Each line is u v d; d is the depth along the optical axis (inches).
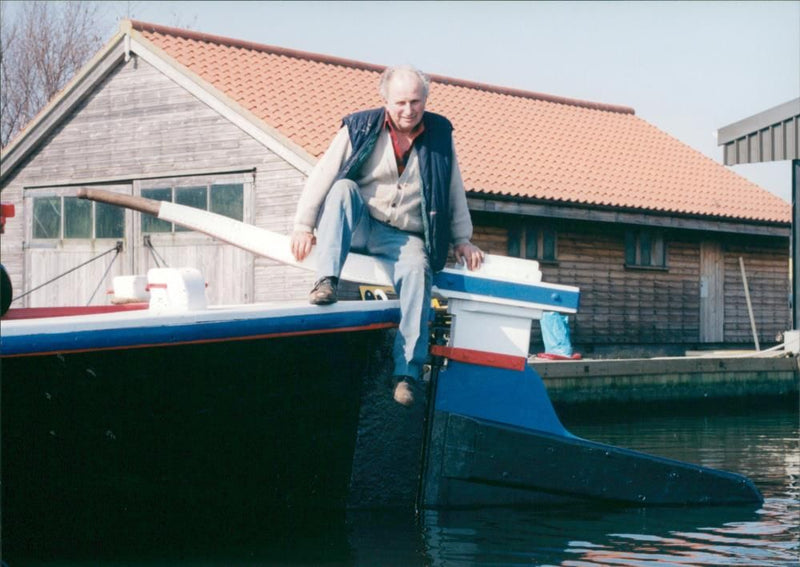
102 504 209.2
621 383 593.0
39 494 200.4
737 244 864.9
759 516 255.6
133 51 743.1
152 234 725.9
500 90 893.2
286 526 232.2
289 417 227.1
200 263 699.4
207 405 213.9
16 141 799.1
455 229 240.2
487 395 249.1
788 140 647.8
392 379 241.6
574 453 255.4
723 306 852.0
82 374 193.6
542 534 228.7
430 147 227.0
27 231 798.5
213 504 224.1
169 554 207.2
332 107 714.2
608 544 220.8
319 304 219.3
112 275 748.6
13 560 199.8
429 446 246.1
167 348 202.8
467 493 249.4
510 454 249.6
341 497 240.4
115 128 757.3
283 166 663.1
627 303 792.9
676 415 610.2
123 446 206.2
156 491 214.8
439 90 840.9
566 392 569.0
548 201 701.9
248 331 209.2
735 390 647.8
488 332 245.1
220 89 693.9
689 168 875.4
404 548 214.2
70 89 772.0
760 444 438.3
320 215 230.1
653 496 264.4
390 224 229.3
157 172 730.8
